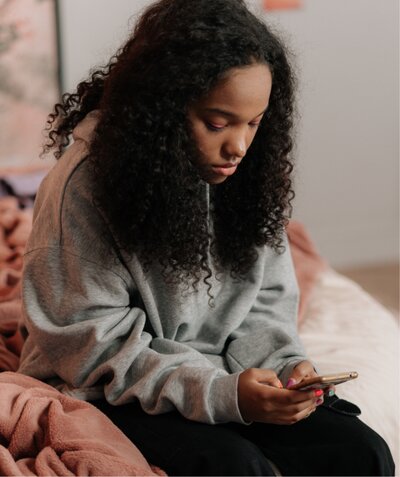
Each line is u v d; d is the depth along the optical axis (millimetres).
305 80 3080
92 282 1219
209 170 1160
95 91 1294
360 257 3381
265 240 1319
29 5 2615
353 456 1188
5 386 1193
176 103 1098
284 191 1308
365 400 1481
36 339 1249
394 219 3393
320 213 3277
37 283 1244
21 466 1095
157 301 1279
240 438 1163
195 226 1165
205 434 1158
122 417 1225
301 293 1941
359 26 3094
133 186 1130
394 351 1732
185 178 1130
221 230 1309
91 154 1175
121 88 1123
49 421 1139
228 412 1165
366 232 3361
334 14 3051
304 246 2227
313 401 1156
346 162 3240
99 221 1203
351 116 3188
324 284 2049
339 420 1230
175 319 1283
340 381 1112
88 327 1213
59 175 1231
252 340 1354
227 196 1290
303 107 3104
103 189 1153
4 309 1636
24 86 2662
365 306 1927
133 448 1148
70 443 1108
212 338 1361
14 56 2633
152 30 1130
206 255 1209
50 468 1079
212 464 1116
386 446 1214
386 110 3223
